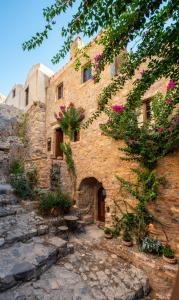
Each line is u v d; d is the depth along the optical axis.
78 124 8.23
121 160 5.75
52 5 1.69
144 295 3.39
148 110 5.56
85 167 7.38
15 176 7.13
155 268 3.80
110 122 5.62
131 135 5.04
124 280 3.50
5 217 4.87
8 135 11.45
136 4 1.56
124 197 5.51
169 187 4.41
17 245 3.74
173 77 2.16
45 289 2.85
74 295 2.81
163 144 4.46
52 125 10.34
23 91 14.47
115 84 2.54
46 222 5.07
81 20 1.73
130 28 1.78
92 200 8.00
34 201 6.04
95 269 3.72
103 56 2.22
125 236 4.93
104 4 1.61
